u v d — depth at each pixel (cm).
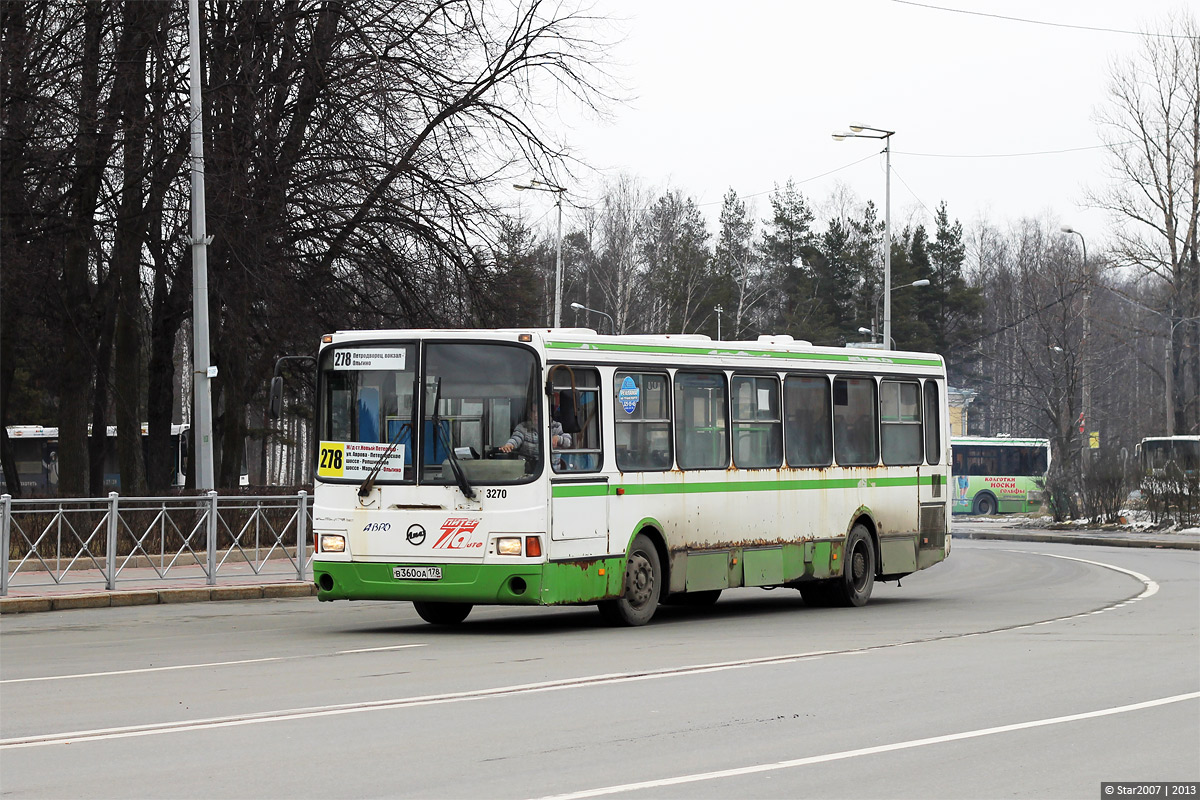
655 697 1211
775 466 2130
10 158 3112
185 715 1112
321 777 878
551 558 1734
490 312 3606
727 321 9756
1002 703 1180
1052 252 10212
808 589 2308
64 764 919
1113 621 1922
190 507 2508
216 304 3406
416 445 1758
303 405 4450
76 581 2333
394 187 3438
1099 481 5178
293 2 3300
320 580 1791
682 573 1953
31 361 4528
